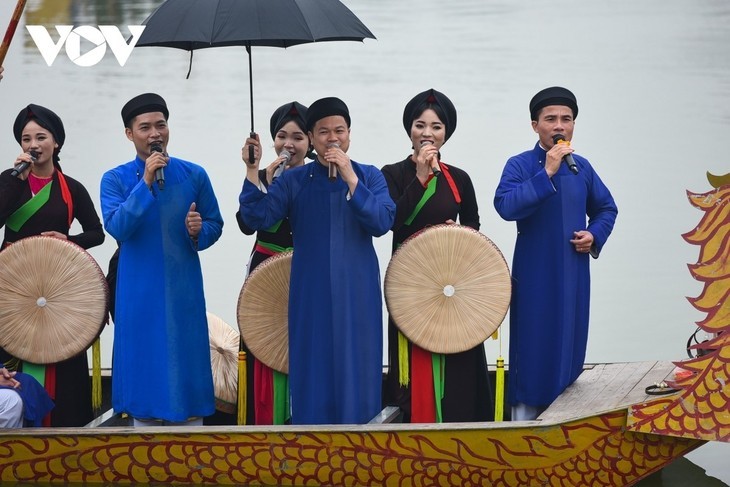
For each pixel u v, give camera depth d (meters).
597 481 18.52
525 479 18.59
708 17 59.19
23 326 20.23
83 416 20.78
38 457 19.20
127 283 20.06
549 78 49.53
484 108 45.09
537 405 20.36
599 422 18.36
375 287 19.84
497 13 61.28
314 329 19.59
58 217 20.66
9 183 20.03
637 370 21.38
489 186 36.34
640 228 34.03
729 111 44.97
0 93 47.44
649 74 49.72
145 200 19.53
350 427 18.72
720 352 18.27
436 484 18.73
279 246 21.25
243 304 20.53
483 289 20.02
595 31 56.75
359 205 19.06
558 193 20.19
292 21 18.89
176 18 19.11
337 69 51.53
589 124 43.69
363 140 40.62
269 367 20.62
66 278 20.25
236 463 18.94
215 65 53.00
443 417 20.27
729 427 18.08
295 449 18.83
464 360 20.30
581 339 20.53
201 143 41.06
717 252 18.66
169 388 19.92
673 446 18.36
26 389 19.73
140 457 19.09
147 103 19.94
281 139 21.50
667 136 42.22
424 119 20.17
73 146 40.69
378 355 19.88
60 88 48.25
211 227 20.27
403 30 58.16
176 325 20.00
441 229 19.89
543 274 20.23
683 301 29.31
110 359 26.89
